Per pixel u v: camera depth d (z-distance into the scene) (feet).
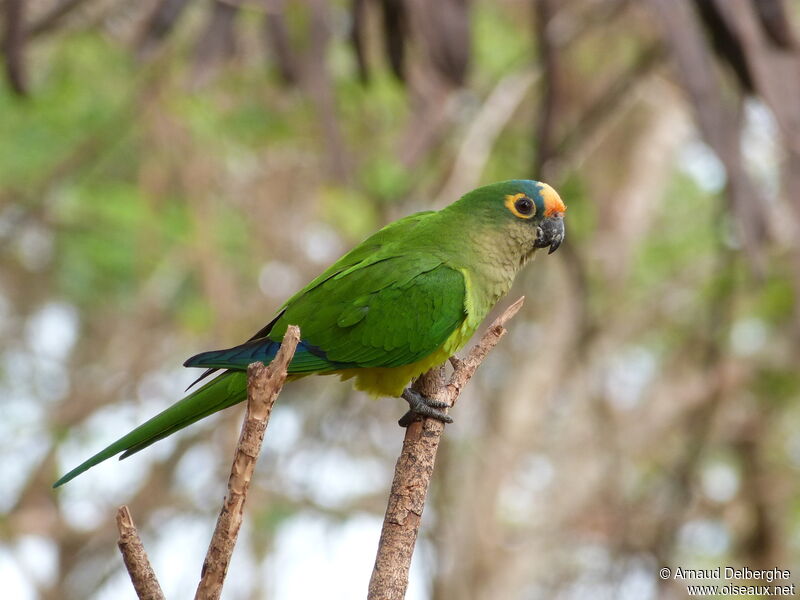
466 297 22.95
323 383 49.26
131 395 52.19
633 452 53.57
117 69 45.16
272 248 47.55
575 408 56.13
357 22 29.63
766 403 49.98
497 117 41.55
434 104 34.01
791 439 55.31
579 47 46.96
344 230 44.29
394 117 45.06
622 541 48.83
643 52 39.01
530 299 56.24
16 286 53.98
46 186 46.52
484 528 51.93
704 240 56.80
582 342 48.26
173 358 52.85
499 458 52.80
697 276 54.70
